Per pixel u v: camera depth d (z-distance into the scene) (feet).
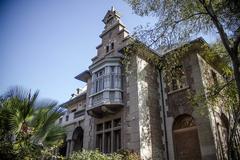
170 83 46.73
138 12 35.47
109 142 46.98
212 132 38.32
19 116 25.44
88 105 51.21
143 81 47.32
